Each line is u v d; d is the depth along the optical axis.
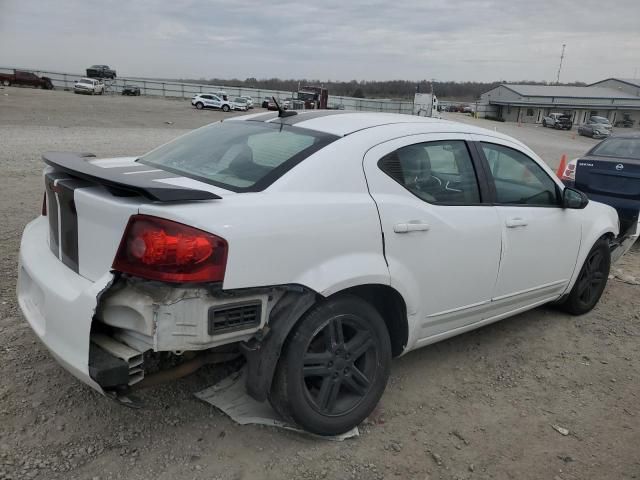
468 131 3.76
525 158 4.10
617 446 3.14
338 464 2.80
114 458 2.69
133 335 2.46
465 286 3.54
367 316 2.99
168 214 2.35
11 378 3.26
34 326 2.78
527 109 85.94
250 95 69.62
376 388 3.09
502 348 4.27
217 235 2.39
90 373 2.35
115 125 24.69
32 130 18.62
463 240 3.44
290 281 2.64
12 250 5.48
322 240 2.74
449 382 3.70
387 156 3.18
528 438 3.16
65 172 2.78
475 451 3.01
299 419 2.81
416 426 3.18
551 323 4.82
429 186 3.37
